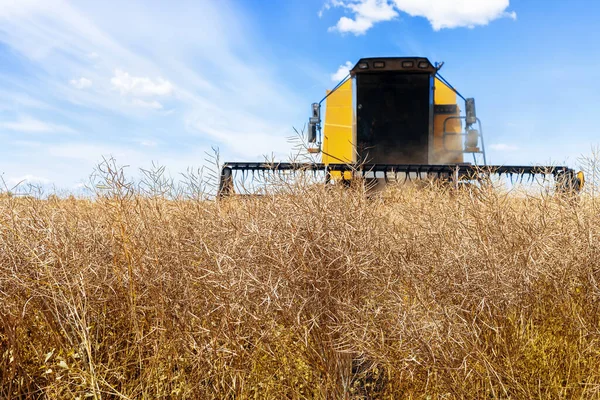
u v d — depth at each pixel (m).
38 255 3.38
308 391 3.23
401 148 10.56
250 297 3.05
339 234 3.23
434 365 2.90
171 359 3.38
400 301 3.08
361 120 10.66
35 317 3.48
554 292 3.48
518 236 3.43
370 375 3.51
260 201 3.52
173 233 3.79
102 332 3.66
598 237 3.57
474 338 3.01
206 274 3.25
